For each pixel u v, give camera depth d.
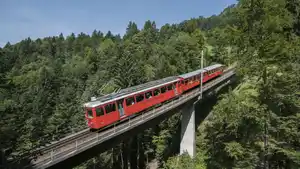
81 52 134.88
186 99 35.81
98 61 104.25
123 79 54.31
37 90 76.75
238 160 15.84
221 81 53.59
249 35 14.41
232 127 16.31
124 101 26.50
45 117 56.78
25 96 66.38
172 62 77.56
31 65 115.56
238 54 15.27
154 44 99.06
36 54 141.38
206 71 49.84
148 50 89.00
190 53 84.44
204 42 93.69
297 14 17.61
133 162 51.09
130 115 27.33
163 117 32.06
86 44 151.25
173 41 93.94
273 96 14.55
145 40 107.00
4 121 21.48
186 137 38.75
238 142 16.05
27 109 53.94
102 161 46.72
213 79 55.22
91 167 45.47
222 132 17.88
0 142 16.97
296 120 14.76
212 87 49.81
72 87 83.38
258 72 14.57
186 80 40.72
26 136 25.50
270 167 16.25
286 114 15.48
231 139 17.14
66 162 18.12
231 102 15.52
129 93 27.75
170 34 123.25
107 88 57.09
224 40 16.25
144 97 29.80
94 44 153.25
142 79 58.34
